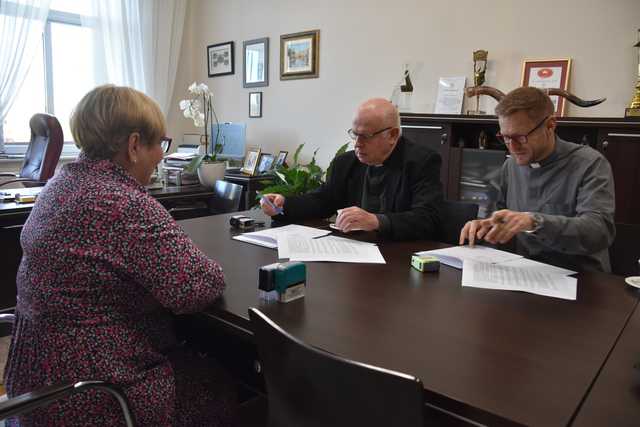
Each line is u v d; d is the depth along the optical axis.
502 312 0.92
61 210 0.87
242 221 1.63
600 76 2.55
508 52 2.84
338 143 3.78
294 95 4.04
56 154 3.24
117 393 0.83
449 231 1.76
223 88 4.69
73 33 4.29
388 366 0.69
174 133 4.96
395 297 0.99
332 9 3.68
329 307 0.93
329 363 0.61
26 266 0.91
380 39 3.41
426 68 3.19
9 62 3.78
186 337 1.42
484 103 2.96
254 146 4.45
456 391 0.62
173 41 4.75
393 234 1.51
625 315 0.92
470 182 2.66
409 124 2.82
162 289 0.87
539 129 1.51
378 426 0.60
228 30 4.54
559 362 0.72
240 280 1.08
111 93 0.95
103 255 0.85
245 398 1.34
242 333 0.89
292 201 1.80
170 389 0.93
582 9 2.57
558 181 1.58
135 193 0.90
